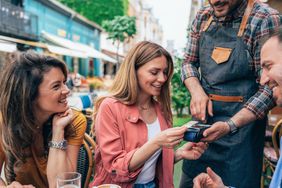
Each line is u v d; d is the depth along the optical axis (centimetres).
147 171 169
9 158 155
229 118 193
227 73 190
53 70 149
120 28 1973
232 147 193
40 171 161
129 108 169
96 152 171
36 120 153
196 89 200
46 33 1783
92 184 169
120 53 3148
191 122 162
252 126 192
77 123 166
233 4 180
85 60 2634
